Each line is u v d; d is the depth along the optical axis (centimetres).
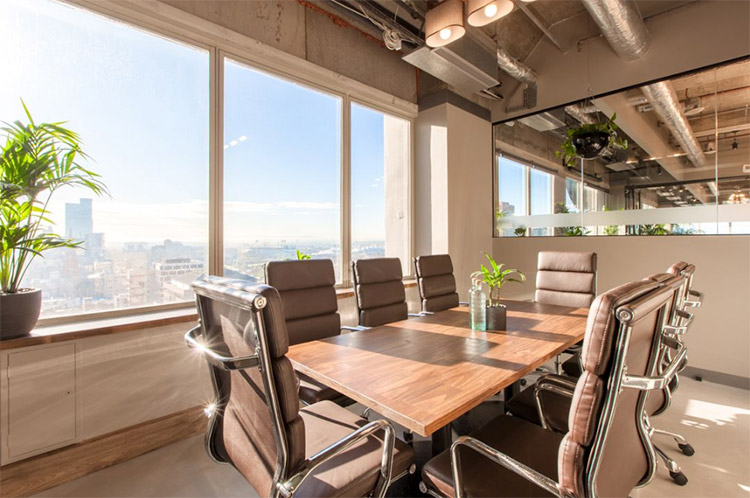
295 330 207
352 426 135
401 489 177
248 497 169
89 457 188
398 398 110
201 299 114
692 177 332
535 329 196
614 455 89
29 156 169
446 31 252
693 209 332
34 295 175
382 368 137
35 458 173
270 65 298
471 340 176
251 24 281
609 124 355
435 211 418
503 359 146
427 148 427
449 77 346
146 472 189
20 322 169
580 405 78
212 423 123
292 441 83
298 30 314
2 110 185
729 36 312
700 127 328
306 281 219
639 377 78
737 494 166
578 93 403
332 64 342
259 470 95
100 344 194
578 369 210
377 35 334
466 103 437
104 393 195
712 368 314
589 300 269
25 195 171
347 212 364
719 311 313
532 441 127
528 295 443
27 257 190
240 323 91
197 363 229
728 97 315
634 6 297
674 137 342
